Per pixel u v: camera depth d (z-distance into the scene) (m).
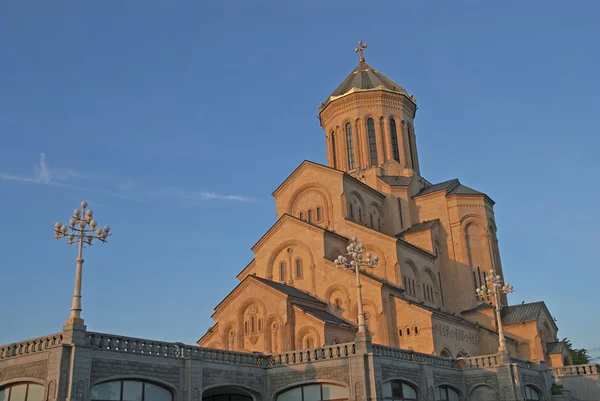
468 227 68.88
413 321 51.34
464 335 57.34
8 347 30.80
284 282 57.38
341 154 73.75
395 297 52.75
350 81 78.00
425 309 50.94
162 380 31.70
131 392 30.28
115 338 30.03
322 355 37.34
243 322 51.75
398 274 56.72
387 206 69.31
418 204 71.00
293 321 49.28
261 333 50.16
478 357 45.94
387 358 37.25
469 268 66.50
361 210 64.69
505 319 63.62
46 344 28.98
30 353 29.23
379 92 73.56
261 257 59.59
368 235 59.09
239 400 39.12
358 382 35.00
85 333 28.42
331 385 36.59
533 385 47.78
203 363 34.25
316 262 55.91
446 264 67.44
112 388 29.38
